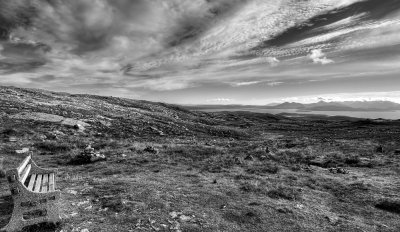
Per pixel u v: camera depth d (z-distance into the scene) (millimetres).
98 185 11961
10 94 73812
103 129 48188
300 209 9977
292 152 26719
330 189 13008
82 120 51688
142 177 13977
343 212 10016
